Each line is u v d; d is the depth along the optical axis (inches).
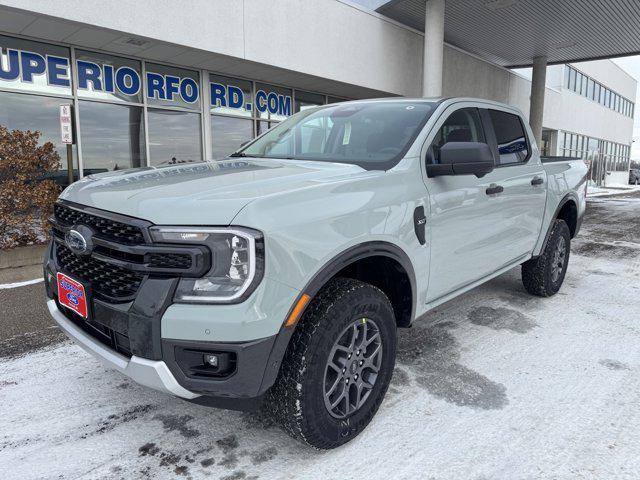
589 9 522.9
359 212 91.9
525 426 101.7
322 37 434.6
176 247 74.0
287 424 85.8
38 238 239.5
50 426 101.4
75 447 94.4
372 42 485.7
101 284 85.4
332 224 86.2
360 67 476.7
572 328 158.4
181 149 407.2
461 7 515.2
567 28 589.0
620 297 193.8
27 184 243.4
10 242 226.2
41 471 87.2
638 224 421.1
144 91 375.2
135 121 374.6
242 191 83.6
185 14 334.3
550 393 115.7
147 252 75.1
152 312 75.0
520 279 217.9
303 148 131.7
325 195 88.5
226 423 103.0
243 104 450.0
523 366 130.2
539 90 757.9
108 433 99.1
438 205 114.0
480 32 605.0
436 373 125.6
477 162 107.5
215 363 76.3
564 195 185.3
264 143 144.0
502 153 151.4
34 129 323.3
